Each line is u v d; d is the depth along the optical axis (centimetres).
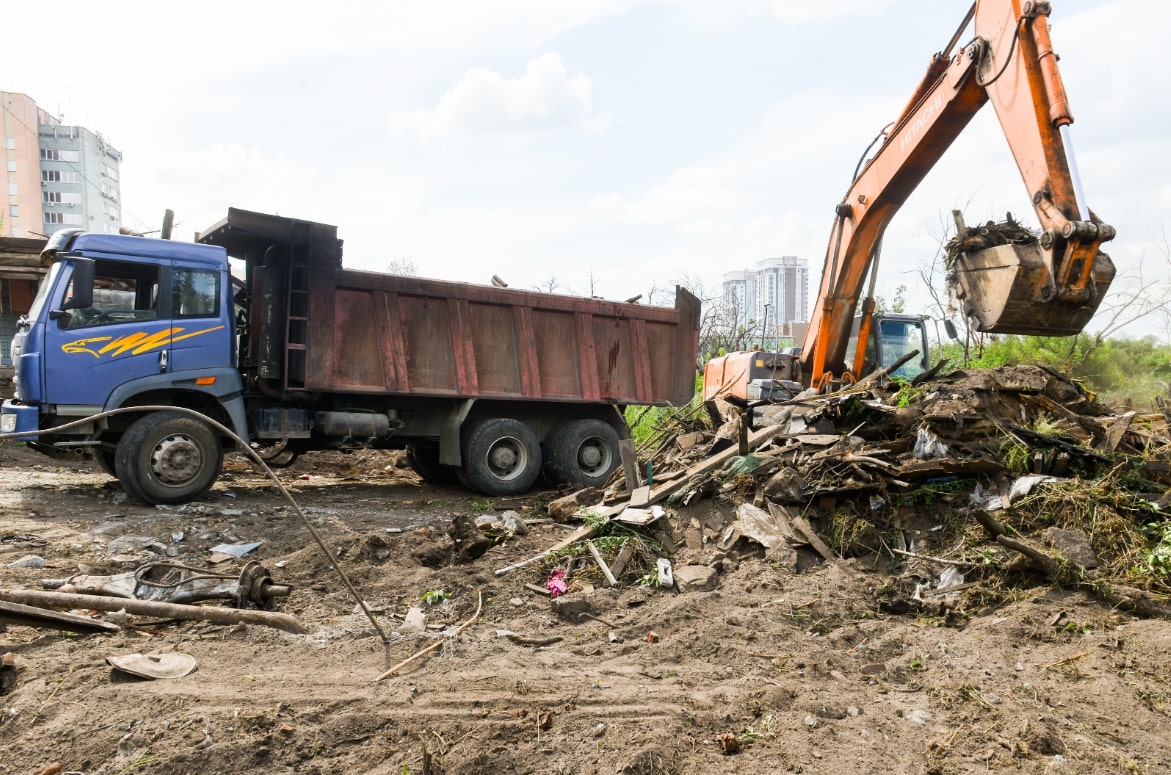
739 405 830
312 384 887
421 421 1023
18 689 386
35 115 6850
